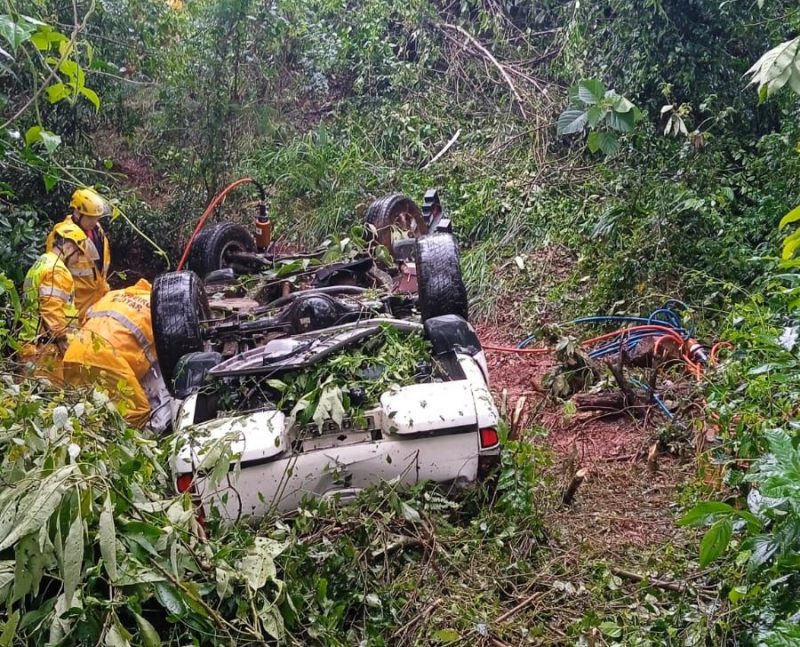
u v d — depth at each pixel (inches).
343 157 374.9
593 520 153.2
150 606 109.3
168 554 109.6
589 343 235.9
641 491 164.2
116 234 317.7
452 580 132.7
